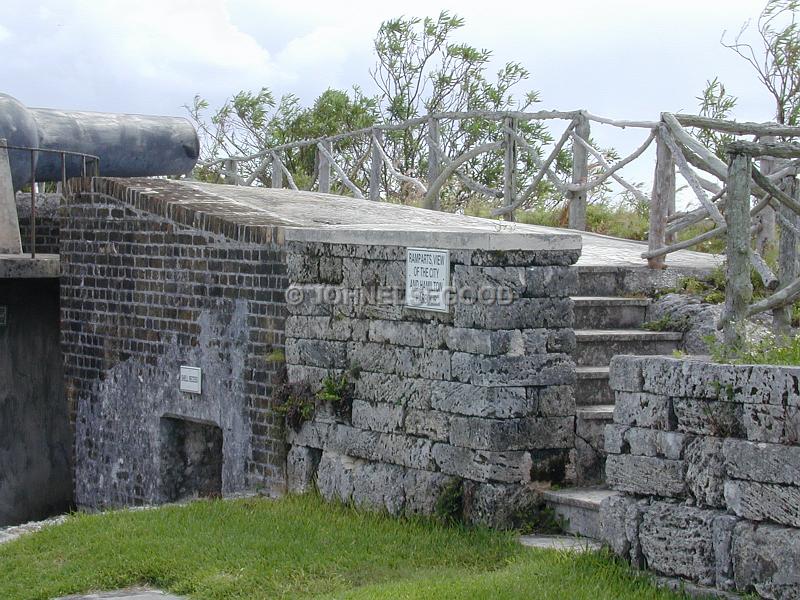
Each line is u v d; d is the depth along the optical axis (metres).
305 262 9.91
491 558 7.95
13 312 12.74
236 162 19.41
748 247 7.48
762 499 6.55
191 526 8.98
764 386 6.54
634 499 7.27
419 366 8.96
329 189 17.22
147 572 8.01
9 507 12.61
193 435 11.64
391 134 21.20
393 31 21.69
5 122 13.02
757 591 6.54
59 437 13.01
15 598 7.73
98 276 12.13
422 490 8.90
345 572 7.84
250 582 7.66
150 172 15.20
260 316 10.37
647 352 9.52
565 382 8.69
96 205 12.13
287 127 22.19
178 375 11.20
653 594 6.81
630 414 7.27
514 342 8.51
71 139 14.30
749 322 8.81
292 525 8.88
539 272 8.58
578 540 8.16
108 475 12.07
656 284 10.10
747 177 7.46
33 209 12.69
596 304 9.69
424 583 7.29
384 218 12.05
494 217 14.34
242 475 10.53
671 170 10.62
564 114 13.54
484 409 8.48
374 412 9.33
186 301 11.12
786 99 13.62
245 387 10.51
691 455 6.94
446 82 21.39
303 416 9.88
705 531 6.81
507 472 8.47
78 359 12.38
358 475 9.39
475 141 20.56
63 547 8.66
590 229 14.05
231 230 10.59
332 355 9.68
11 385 12.69
